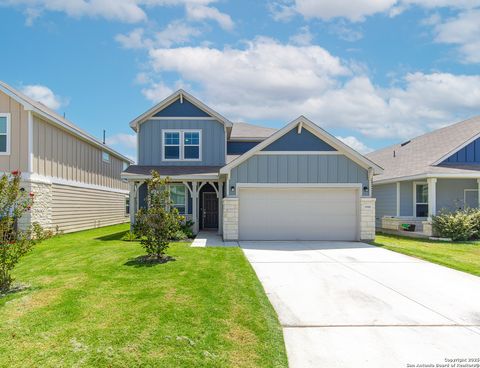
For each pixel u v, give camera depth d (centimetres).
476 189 1736
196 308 536
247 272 777
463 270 842
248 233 1378
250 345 426
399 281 742
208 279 707
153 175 926
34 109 1392
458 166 1680
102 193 2269
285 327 494
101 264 849
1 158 1387
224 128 1744
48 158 1540
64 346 411
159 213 907
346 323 509
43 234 716
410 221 1731
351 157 1361
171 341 426
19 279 711
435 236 1541
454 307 579
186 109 1741
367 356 411
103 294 604
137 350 404
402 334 472
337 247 1204
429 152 1898
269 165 1355
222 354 402
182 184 1731
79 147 1889
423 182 1797
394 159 2180
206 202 1819
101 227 2217
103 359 383
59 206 1642
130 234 1373
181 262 874
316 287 693
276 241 1354
